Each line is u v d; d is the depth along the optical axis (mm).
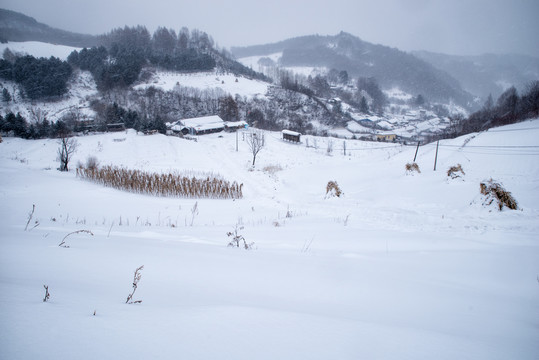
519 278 4137
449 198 13969
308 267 3783
